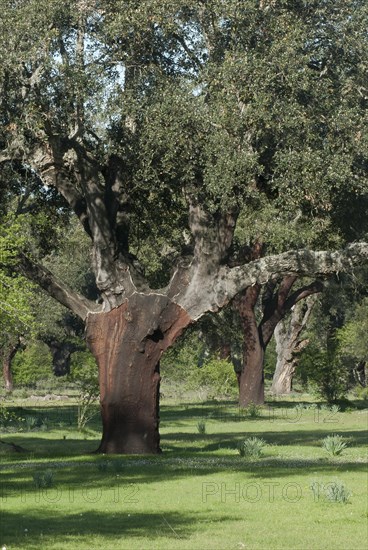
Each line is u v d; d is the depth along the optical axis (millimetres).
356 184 24844
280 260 24922
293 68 23281
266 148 23922
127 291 25234
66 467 21734
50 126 24234
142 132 24125
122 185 25422
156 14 23562
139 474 20328
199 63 24969
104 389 25453
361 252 24781
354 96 25188
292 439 30188
